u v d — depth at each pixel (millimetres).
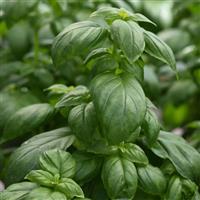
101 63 721
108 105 670
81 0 1050
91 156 714
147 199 726
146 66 1021
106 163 696
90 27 698
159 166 753
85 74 950
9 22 941
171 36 1156
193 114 1119
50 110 772
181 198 719
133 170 691
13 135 773
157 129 715
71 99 726
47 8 996
